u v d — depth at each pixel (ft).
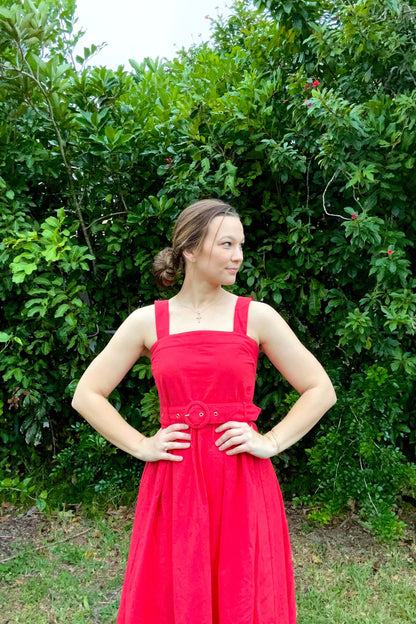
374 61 8.34
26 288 9.28
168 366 4.45
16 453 11.07
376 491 8.93
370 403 9.24
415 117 7.48
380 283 8.57
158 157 9.52
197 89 9.28
